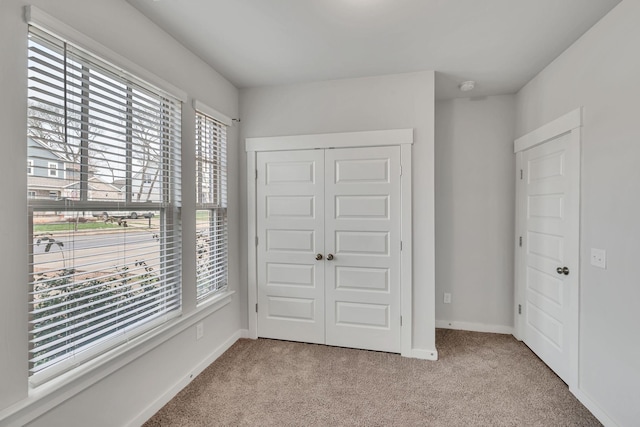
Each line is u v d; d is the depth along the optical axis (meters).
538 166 2.54
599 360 1.80
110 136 1.55
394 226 2.57
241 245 2.91
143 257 1.79
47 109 1.28
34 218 1.24
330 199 2.69
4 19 1.11
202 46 2.13
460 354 2.58
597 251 1.82
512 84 2.76
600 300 1.79
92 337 1.42
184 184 2.10
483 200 3.06
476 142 3.07
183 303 2.08
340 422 1.76
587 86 1.92
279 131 2.81
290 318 2.82
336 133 2.66
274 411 1.86
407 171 2.53
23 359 1.17
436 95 3.03
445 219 3.14
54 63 1.30
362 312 2.66
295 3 1.67
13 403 1.13
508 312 3.02
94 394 1.46
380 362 2.44
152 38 1.84
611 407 1.69
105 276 1.52
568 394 2.03
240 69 2.49
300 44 2.11
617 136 1.67
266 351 2.62
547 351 2.38
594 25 1.86
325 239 2.71
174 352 2.02
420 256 2.54
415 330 2.55
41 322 1.27
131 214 1.70
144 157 1.79
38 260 1.24
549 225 2.36
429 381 2.17
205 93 2.37
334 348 2.68
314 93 2.73
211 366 2.38
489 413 1.84
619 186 1.66
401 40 2.05
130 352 1.64
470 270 3.10
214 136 2.54
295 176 2.76
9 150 1.13
